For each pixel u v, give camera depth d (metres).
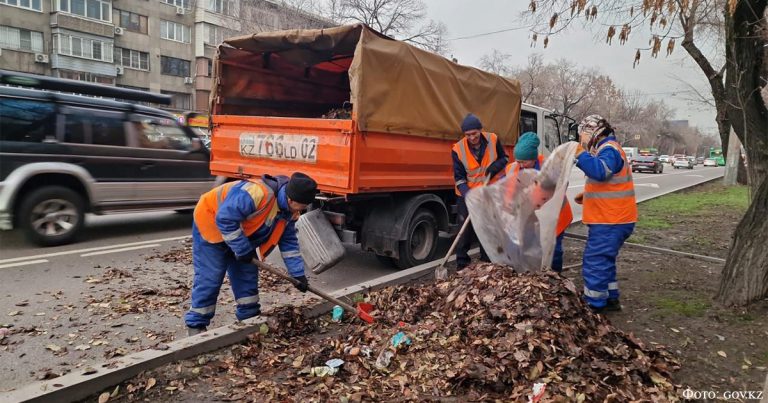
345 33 5.63
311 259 4.39
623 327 4.03
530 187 4.16
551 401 2.78
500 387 2.98
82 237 7.45
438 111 6.15
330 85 8.63
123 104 7.47
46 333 3.99
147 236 7.73
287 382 3.11
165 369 3.19
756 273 4.29
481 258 5.94
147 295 4.96
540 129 8.98
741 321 4.09
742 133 5.46
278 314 3.93
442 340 3.51
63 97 6.81
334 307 4.36
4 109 6.27
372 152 5.33
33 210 6.55
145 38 35.28
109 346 3.81
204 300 3.74
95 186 7.07
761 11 4.86
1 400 2.62
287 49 6.91
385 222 6.00
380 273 6.19
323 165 5.44
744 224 4.40
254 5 26.44
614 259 4.24
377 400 2.92
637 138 68.25
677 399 2.93
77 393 2.84
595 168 3.92
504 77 7.53
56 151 6.69
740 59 5.11
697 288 5.05
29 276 5.46
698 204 13.59
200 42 38.00
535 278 3.78
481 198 4.41
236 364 3.35
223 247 3.72
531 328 3.30
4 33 28.75
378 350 3.47
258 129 6.28
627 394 2.90
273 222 3.72
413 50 5.67
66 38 30.80
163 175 7.82
